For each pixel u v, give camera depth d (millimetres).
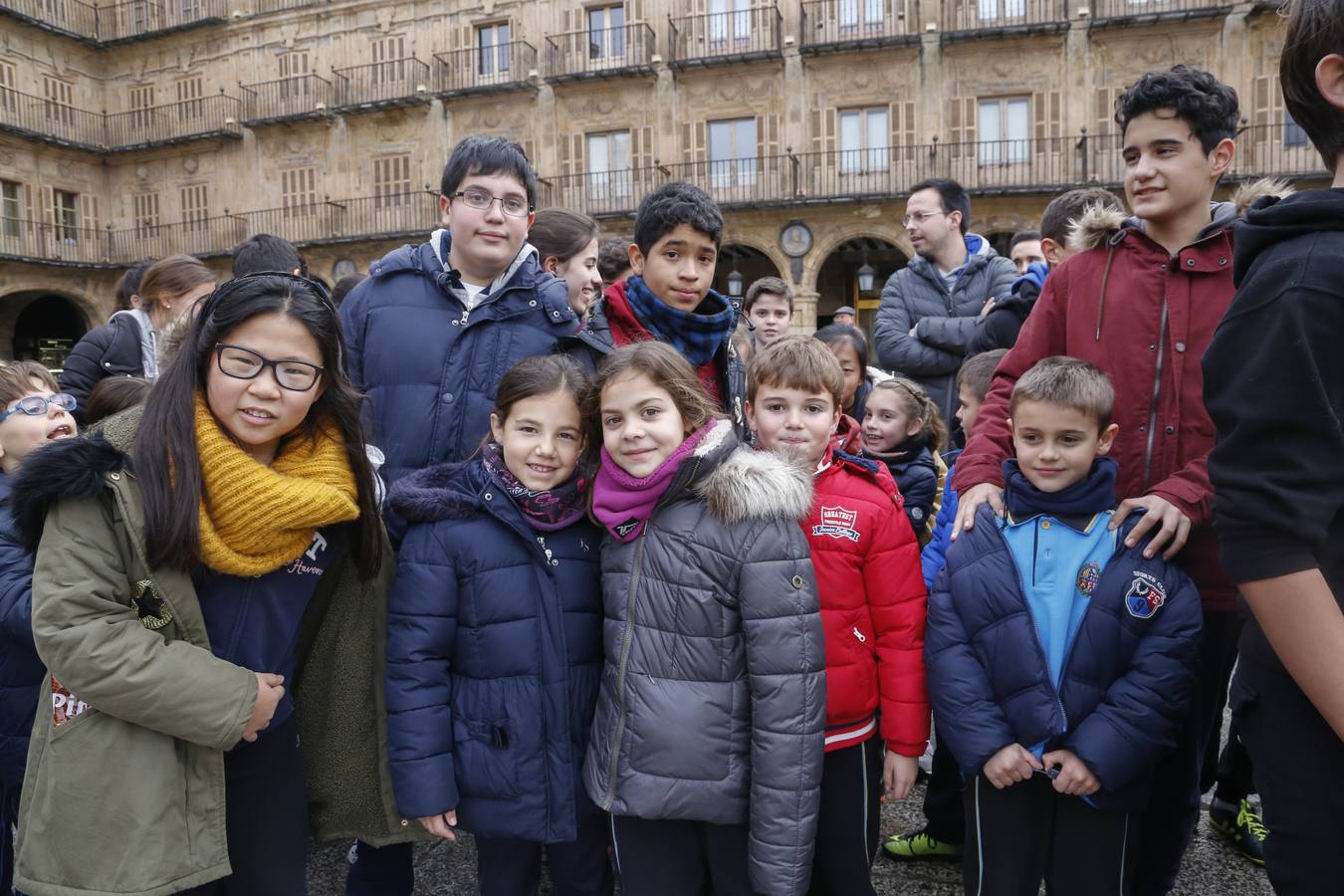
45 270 22516
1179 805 2186
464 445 2561
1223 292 2064
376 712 2041
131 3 23516
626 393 1926
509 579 1985
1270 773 1317
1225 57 16359
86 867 1597
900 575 2133
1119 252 2238
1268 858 1331
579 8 19812
